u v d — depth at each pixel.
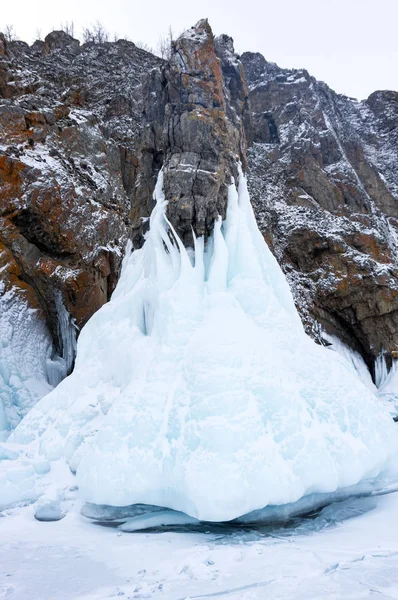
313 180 23.14
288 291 8.45
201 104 9.51
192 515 5.39
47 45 36.78
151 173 10.20
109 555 4.89
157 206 8.54
